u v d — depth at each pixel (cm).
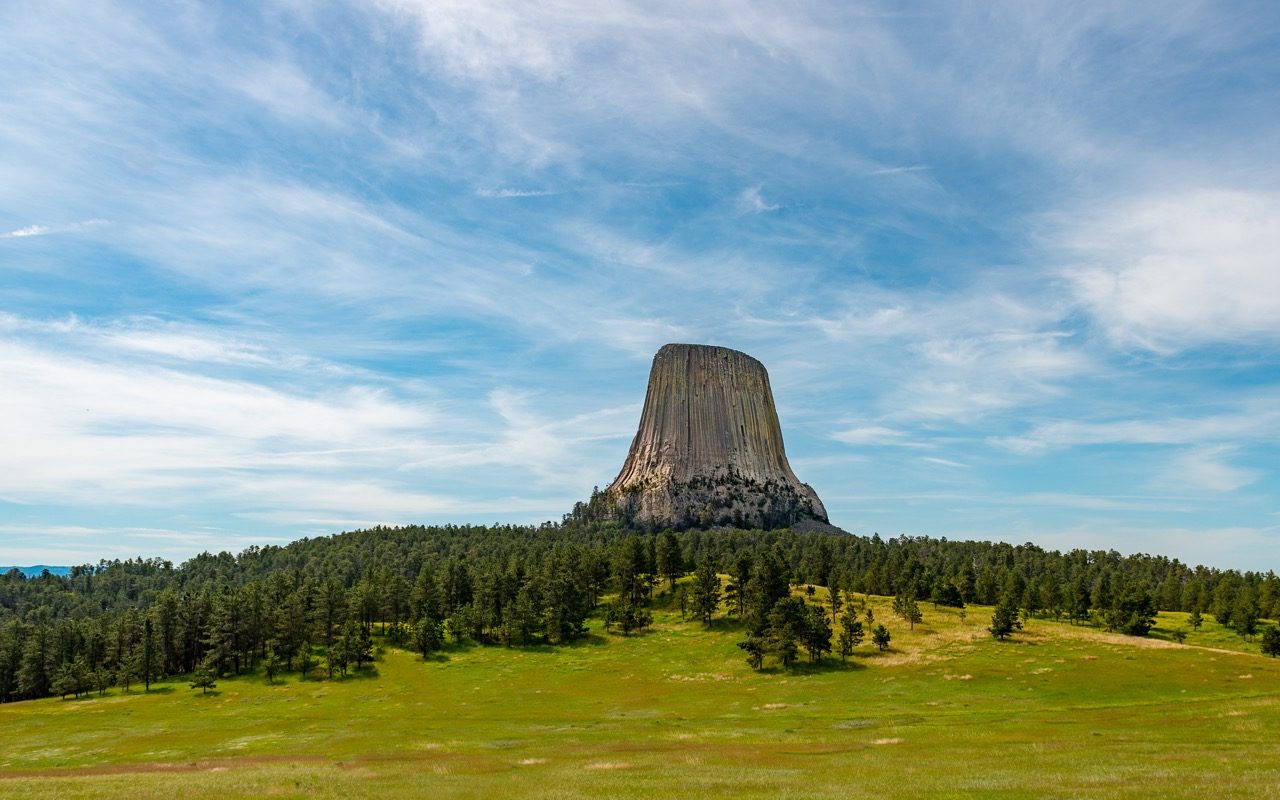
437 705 12838
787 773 5588
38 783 6106
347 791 5341
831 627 16912
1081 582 19450
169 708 13988
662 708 11644
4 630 19850
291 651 16788
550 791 5106
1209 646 16288
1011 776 4988
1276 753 5472
